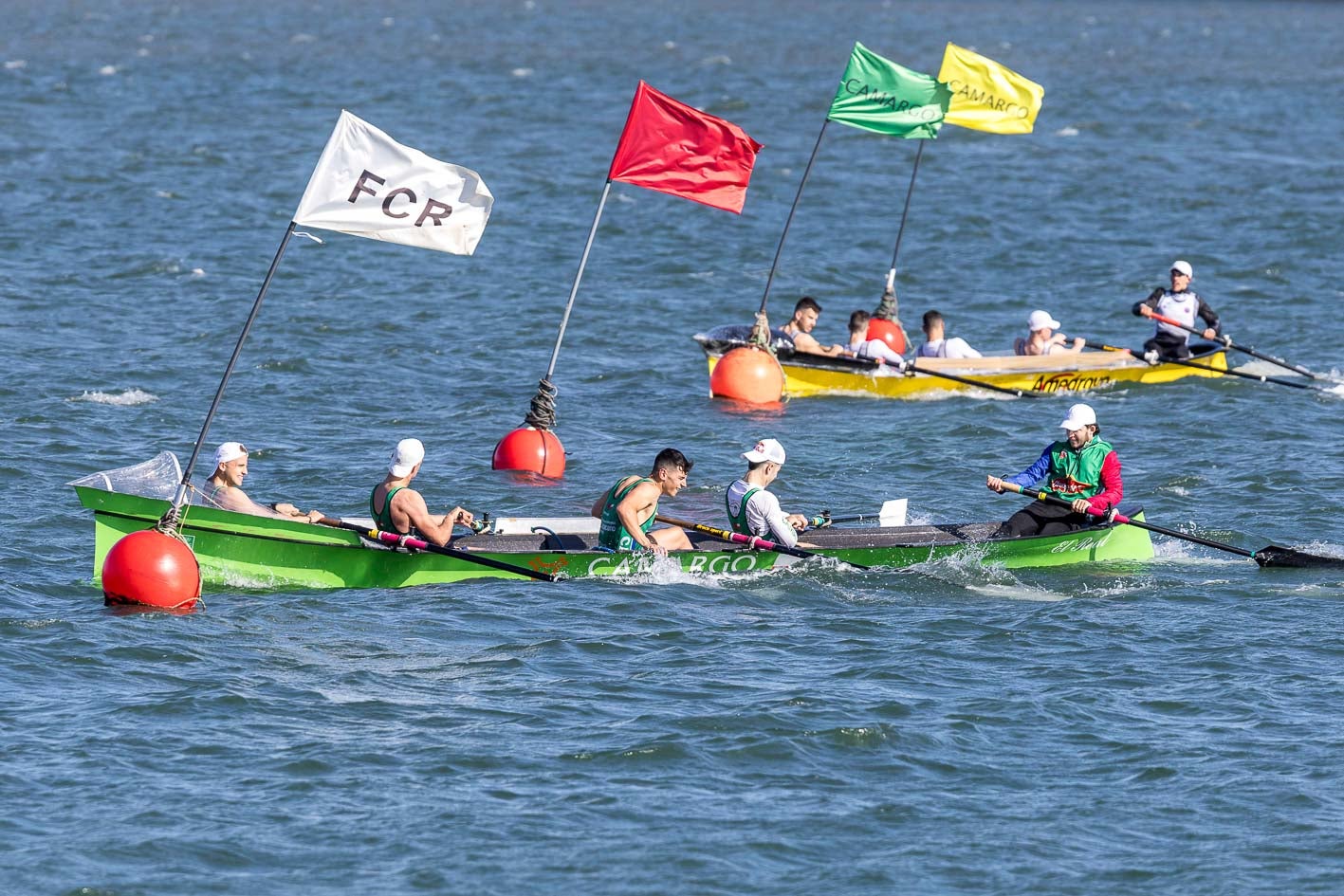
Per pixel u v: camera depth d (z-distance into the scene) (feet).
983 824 137.08
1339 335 379.76
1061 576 208.64
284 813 136.15
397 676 166.50
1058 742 153.38
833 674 169.58
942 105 336.49
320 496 237.04
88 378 302.66
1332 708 161.48
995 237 499.51
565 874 127.54
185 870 126.41
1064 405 314.76
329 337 351.87
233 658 169.48
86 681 161.79
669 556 201.87
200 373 313.32
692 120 261.03
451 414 291.58
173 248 445.78
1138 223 521.65
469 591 195.21
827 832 135.13
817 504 242.17
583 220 512.22
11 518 217.36
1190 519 233.76
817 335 386.11
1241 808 139.85
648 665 171.32
